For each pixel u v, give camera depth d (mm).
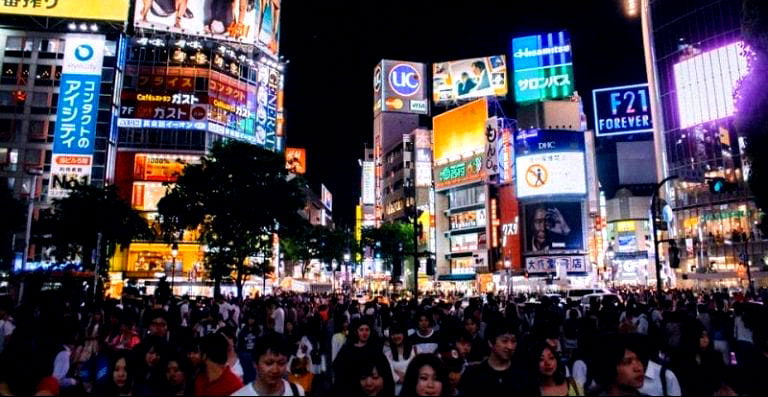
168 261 61844
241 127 75625
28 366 5539
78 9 63906
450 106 96812
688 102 77125
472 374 6320
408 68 121438
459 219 88250
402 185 106875
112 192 45969
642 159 102500
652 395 6418
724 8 74250
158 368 6895
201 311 16922
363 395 5875
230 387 6094
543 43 84500
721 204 70812
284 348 5719
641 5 88125
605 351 5625
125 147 69062
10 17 64812
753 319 8250
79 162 64000
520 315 17094
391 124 118938
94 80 66250
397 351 8664
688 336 7848
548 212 72250
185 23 73438
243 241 38875
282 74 84875
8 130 65562
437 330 10391
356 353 6090
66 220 43500
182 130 70312
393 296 47688
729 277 64438
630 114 96375
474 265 84062
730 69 72375
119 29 65875
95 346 10102
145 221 49812
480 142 85250
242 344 13609
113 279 59656
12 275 34219
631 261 86125
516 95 84188
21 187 64312
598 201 76000
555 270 70875
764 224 22766
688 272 73062
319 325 13234
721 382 6066
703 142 74375
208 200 36781
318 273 104812
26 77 67125
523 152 74250
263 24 79875
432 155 99875
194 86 71750
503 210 79625
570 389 6305
